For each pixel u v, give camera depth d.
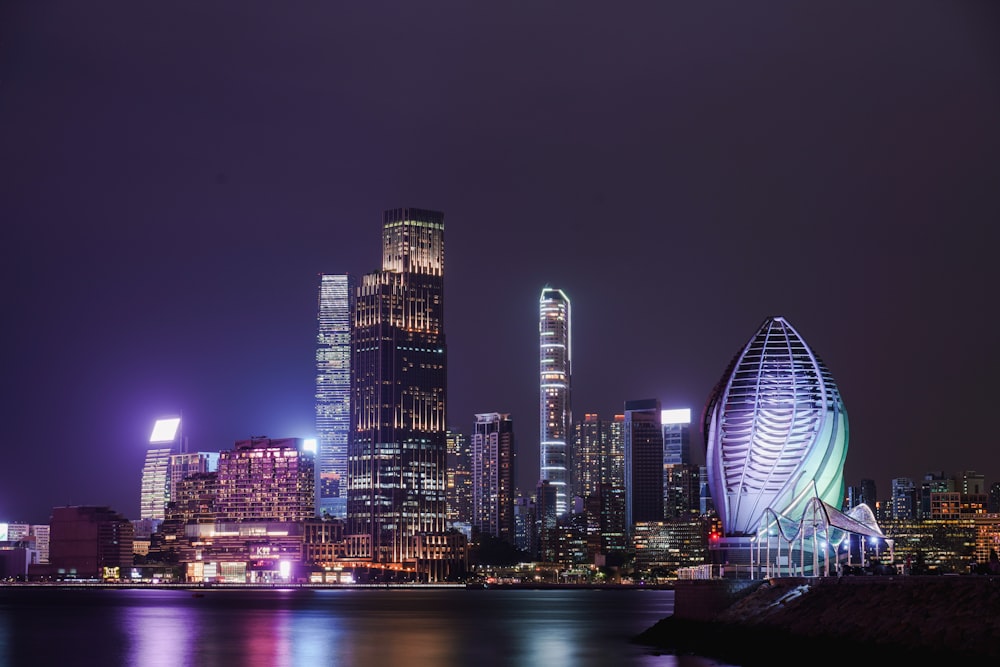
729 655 143.00
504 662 176.62
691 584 171.88
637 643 195.38
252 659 190.62
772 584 156.62
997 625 110.56
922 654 113.81
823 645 126.94
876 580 136.12
